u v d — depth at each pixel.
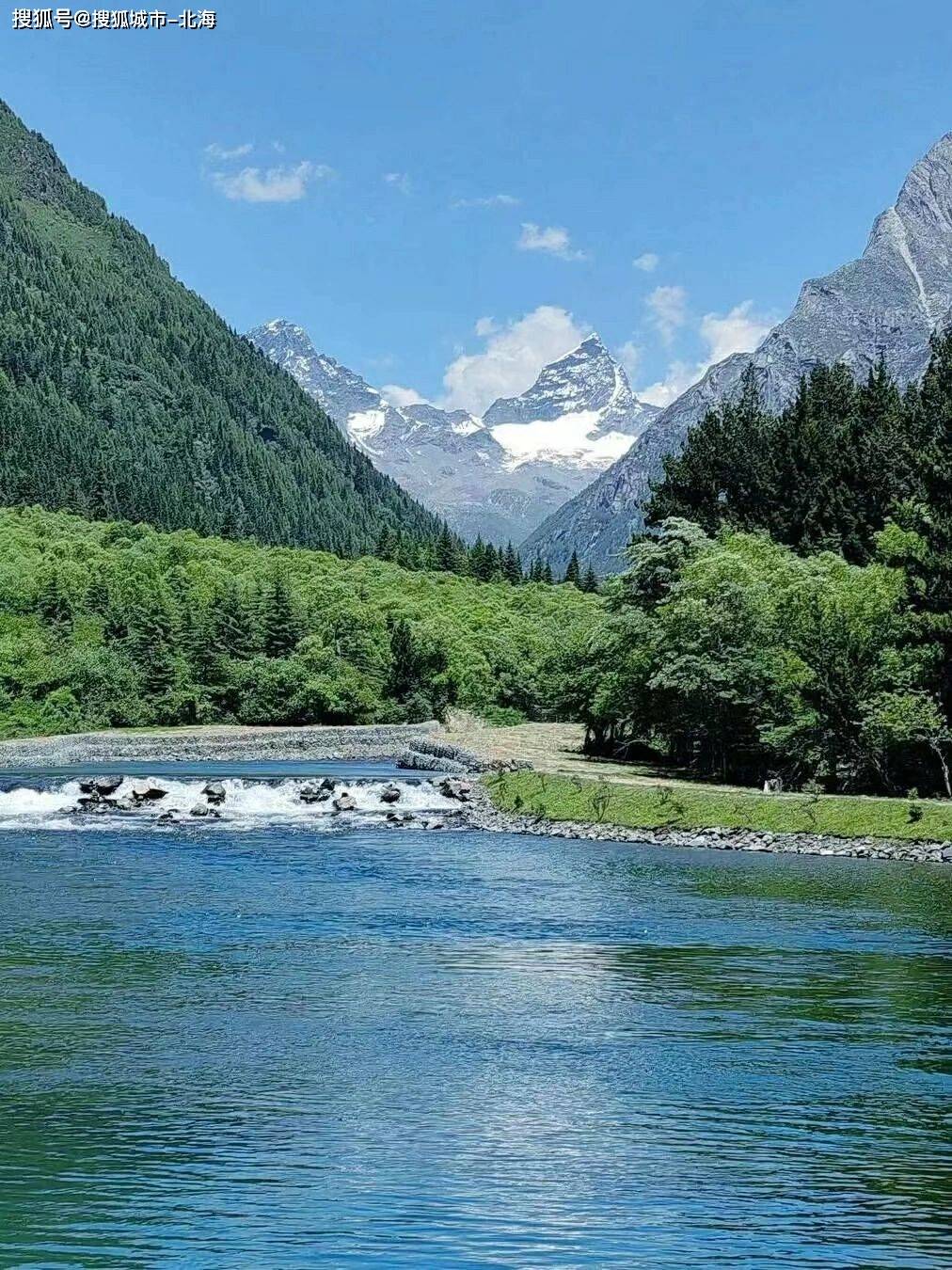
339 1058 31.34
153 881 57.81
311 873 60.91
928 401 127.81
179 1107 27.83
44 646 173.25
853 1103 28.42
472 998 37.28
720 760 103.50
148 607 178.88
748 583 99.38
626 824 80.06
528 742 136.38
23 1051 31.69
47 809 89.44
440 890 56.34
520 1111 27.72
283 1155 25.16
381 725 172.00
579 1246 21.34
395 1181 23.95
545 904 53.09
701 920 49.88
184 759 147.38
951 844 70.12
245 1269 20.38
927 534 91.19
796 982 39.53
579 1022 34.84
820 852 71.56
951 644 84.56
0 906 50.75
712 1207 22.94
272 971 40.22
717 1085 29.61
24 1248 21.05
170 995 37.06
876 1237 21.83
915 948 44.53
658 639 104.50
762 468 128.62
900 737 82.00
